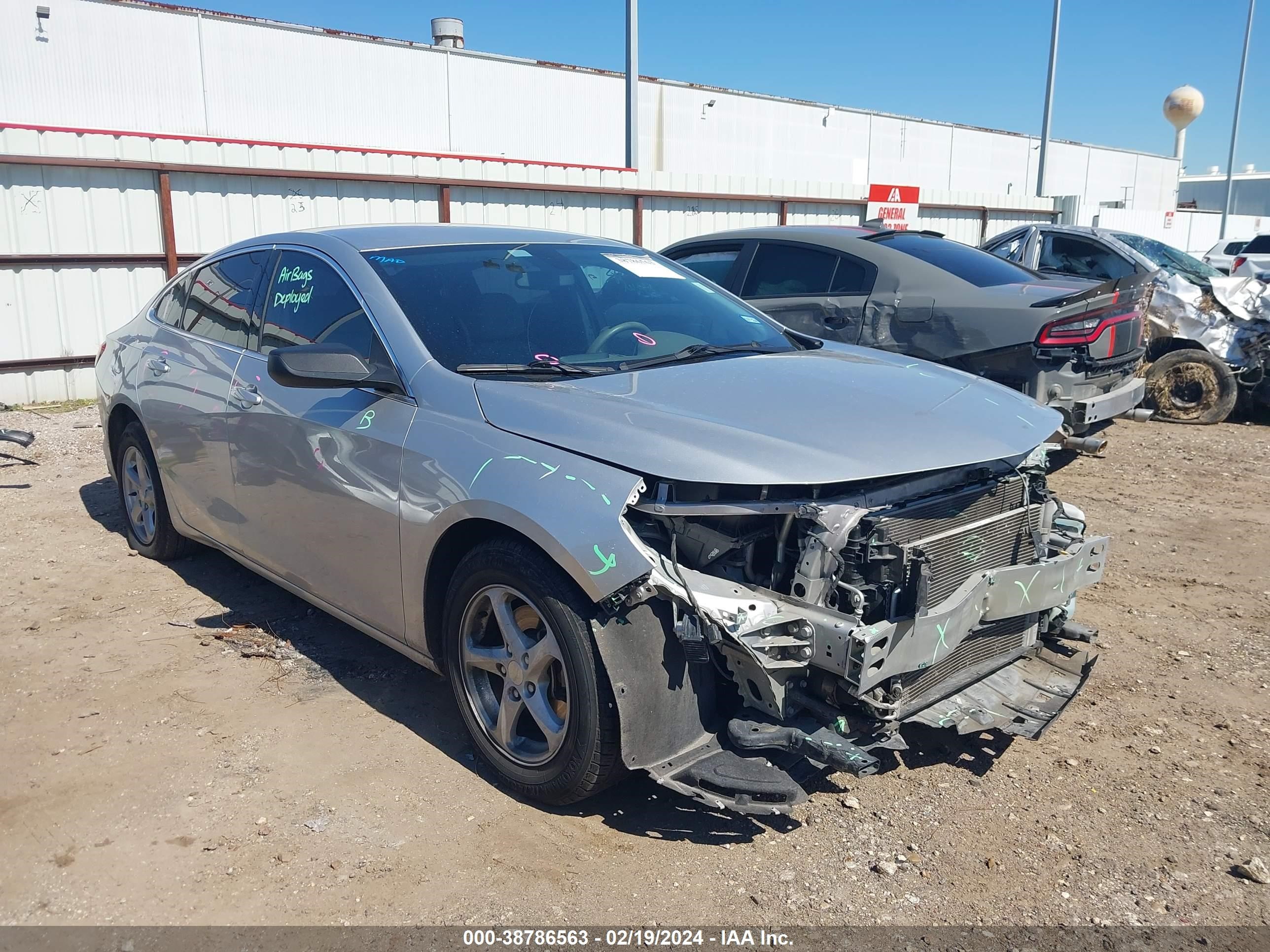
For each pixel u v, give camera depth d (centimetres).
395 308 355
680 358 361
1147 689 392
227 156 1161
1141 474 757
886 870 276
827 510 271
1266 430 943
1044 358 632
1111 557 555
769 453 275
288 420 375
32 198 1038
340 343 360
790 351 390
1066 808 309
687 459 272
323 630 439
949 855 285
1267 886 272
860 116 3650
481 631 319
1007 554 323
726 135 3247
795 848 287
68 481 698
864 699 272
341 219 1276
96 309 1097
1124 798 315
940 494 298
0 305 1032
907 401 323
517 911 258
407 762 330
